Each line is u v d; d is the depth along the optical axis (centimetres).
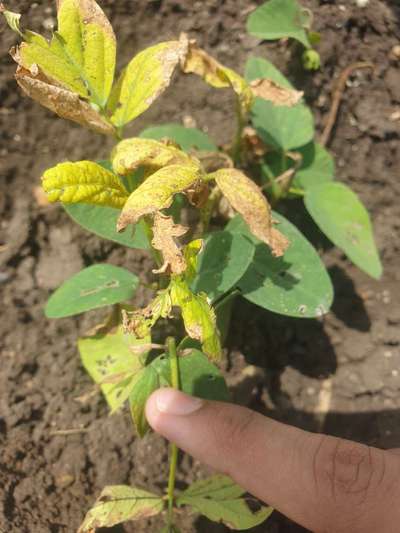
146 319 10
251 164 14
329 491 10
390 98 15
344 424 13
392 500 10
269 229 10
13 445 12
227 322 12
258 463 10
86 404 13
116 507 11
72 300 11
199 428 10
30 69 9
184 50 10
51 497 12
